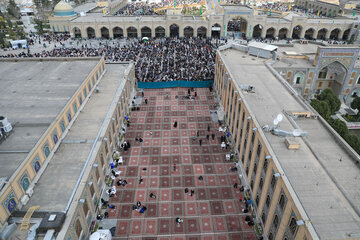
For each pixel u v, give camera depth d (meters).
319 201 21.11
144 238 29.12
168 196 34.31
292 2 170.88
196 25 100.31
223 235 29.45
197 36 105.62
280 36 104.50
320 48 51.22
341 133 39.81
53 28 104.25
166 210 32.38
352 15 113.25
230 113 44.06
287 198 21.98
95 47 90.00
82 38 100.44
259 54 54.81
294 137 27.95
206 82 61.09
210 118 50.62
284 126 30.61
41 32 102.94
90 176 28.53
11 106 34.84
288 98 37.47
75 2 153.38
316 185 22.61
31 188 25.45
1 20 112.75
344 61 52.44
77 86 40.56
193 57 76.50
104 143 34.38
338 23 98.69
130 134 46.16
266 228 27.11
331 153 26.50
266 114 33.19
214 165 39.41
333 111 49.72
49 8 147.62
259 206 29.27
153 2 165.88
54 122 31.12
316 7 137.25
